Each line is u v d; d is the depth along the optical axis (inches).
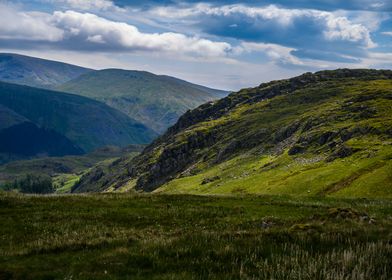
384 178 4035.4
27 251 753.0
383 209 1403.8
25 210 1343.5
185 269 575.5
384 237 701.9
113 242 799.1
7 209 1346.0
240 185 6250.0
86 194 1801.2
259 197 1780.3
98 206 1453.0
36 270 605.9
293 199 1736.0
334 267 544.7
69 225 1149.7
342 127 7096.5
